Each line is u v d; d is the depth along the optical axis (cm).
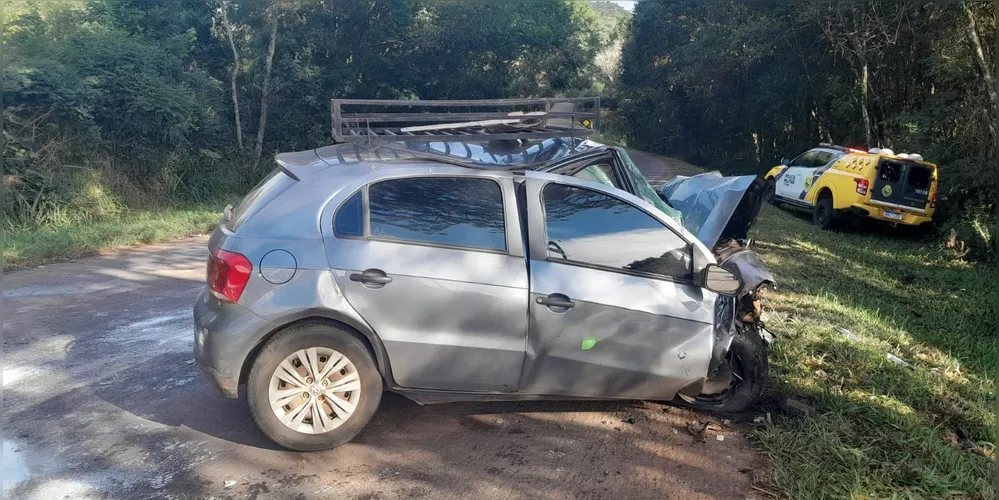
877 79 1923
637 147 4350
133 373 527
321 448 410
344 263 400
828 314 716
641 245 443
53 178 1268
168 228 1199
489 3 2348
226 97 1955
